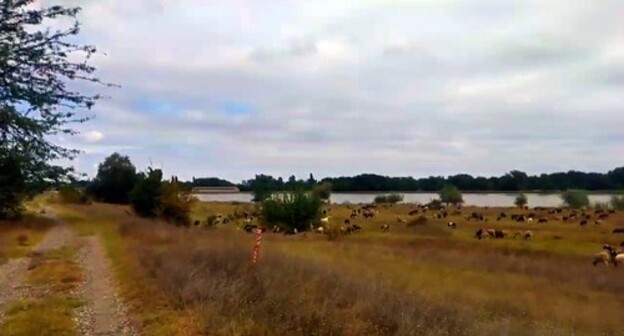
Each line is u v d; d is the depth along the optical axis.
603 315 16.66
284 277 13.13
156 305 11.77
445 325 10.69
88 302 12.91
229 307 10.43
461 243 39.09
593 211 75.31
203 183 166.50
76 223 43.97
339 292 12.09
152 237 27.78
